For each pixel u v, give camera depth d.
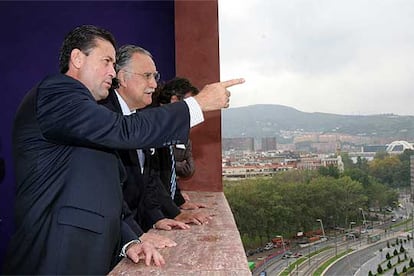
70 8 2.84
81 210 0.95
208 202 1.86
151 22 2.83
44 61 2.84
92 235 0.95
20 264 0.96
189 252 0.95
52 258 0.93
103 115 0.93
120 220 1.03
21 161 0.99
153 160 1.44
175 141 0.98
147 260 0.88
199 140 2.40
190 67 2.54
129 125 0.93
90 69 1.05
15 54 2.82
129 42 2.82
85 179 0.97
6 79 2.81
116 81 1.29
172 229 1.23
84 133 0.92
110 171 1.01
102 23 2.85
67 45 1.07
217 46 2.51
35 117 0.97
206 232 1.18
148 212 1.33
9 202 2.74
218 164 2.40
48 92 0.97
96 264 0.94
